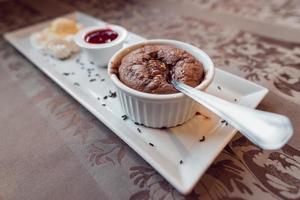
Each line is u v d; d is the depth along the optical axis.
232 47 0.30
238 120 0.14
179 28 0.35
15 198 0.15
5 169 0.17
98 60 0.26
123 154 0.18
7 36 0.35
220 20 0.37
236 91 0.22
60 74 0.26
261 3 0.41
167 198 0.15
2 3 0.50
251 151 0.17
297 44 0.29
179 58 0.19
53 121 0.21
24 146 0.19
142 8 0.43
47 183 0.16
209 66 0.18
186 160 0.16
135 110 0.18
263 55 0.28
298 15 0.36
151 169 0.16
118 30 0.28
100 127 0.20
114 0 0.48
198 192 0.15
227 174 0.16
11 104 0.23
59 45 0.29
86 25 0.38
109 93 0.23
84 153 0.18
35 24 0.40
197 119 0.19
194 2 0.44
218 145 0.16
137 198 0.15
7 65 0.30
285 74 0.24
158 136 0.18
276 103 0.21
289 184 0.15
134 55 0.19
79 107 0.22
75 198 0.15
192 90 0.16
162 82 0.17
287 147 0.17
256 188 0.15
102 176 0.16
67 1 0.49
